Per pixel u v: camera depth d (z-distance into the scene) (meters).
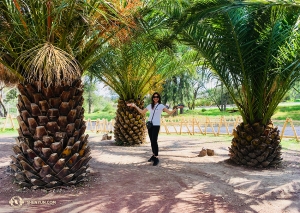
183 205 3.30
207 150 6.82
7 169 4.86
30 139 3.76
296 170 5.22
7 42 3.45
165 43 5.42
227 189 3.95
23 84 3.77
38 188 3.77
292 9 3.32
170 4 4.37
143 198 3.51
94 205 3.25
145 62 8.09
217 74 5.61
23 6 3.41
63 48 3.66
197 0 3.95
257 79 5.31
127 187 3.96
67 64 3.14
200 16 3.67
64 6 3.02
